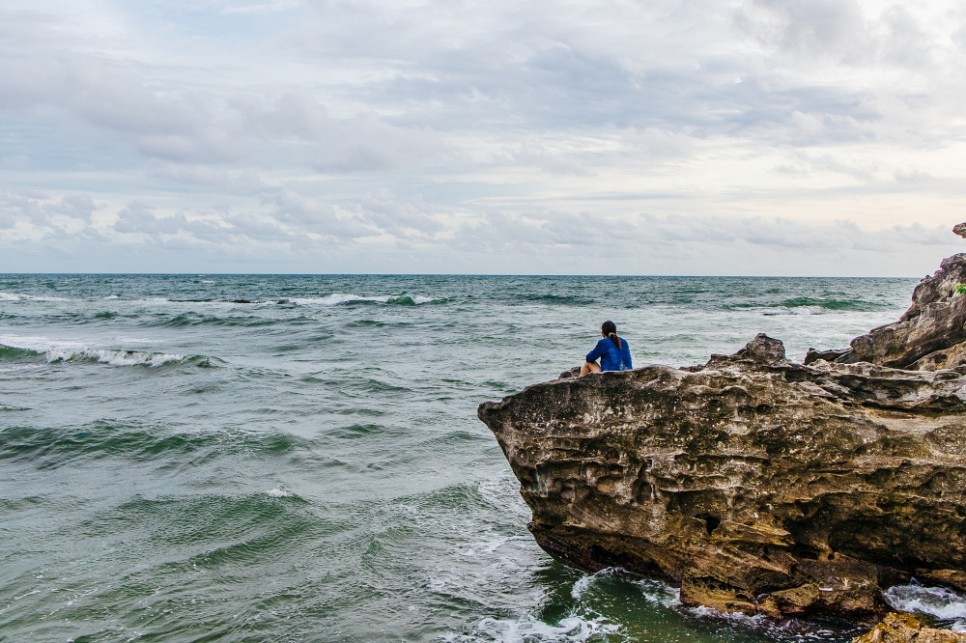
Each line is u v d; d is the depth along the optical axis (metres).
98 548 10.77
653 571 9.57
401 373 26.77
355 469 14.65
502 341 37.38
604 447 9.31
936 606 8.33
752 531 8.60
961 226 16.41
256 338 39.94
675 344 33.88
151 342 38.06
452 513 12.24
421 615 8.84
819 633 8.14
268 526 11.52
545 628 8.48
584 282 164.38
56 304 68.19
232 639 8.28
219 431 17.12
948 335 13.82
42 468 14.94
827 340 35.78
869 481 8.36
